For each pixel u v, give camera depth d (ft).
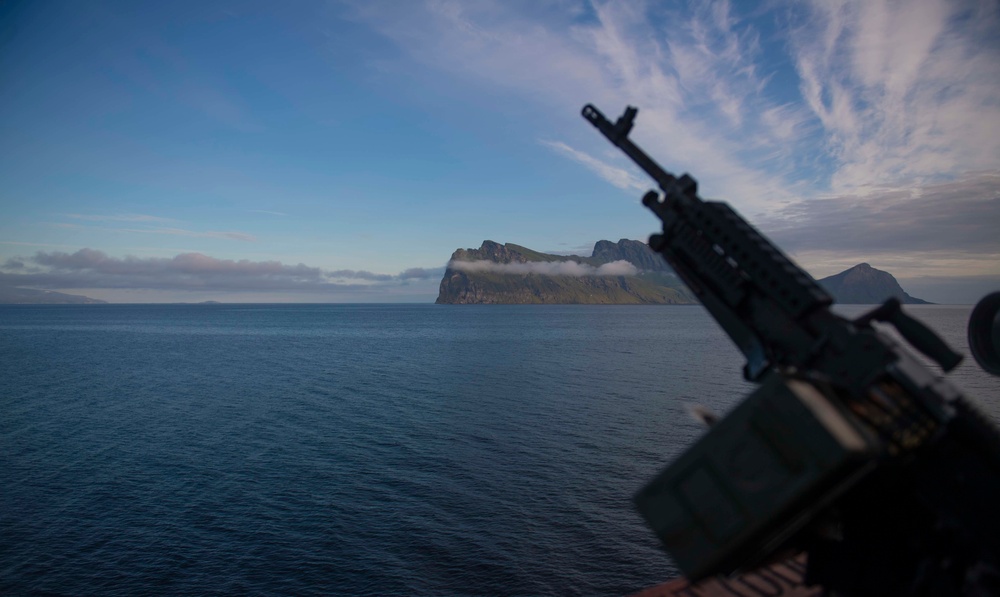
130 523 104.78
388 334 620.49
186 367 327.88
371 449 150.30
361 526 103.19
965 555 10.18
